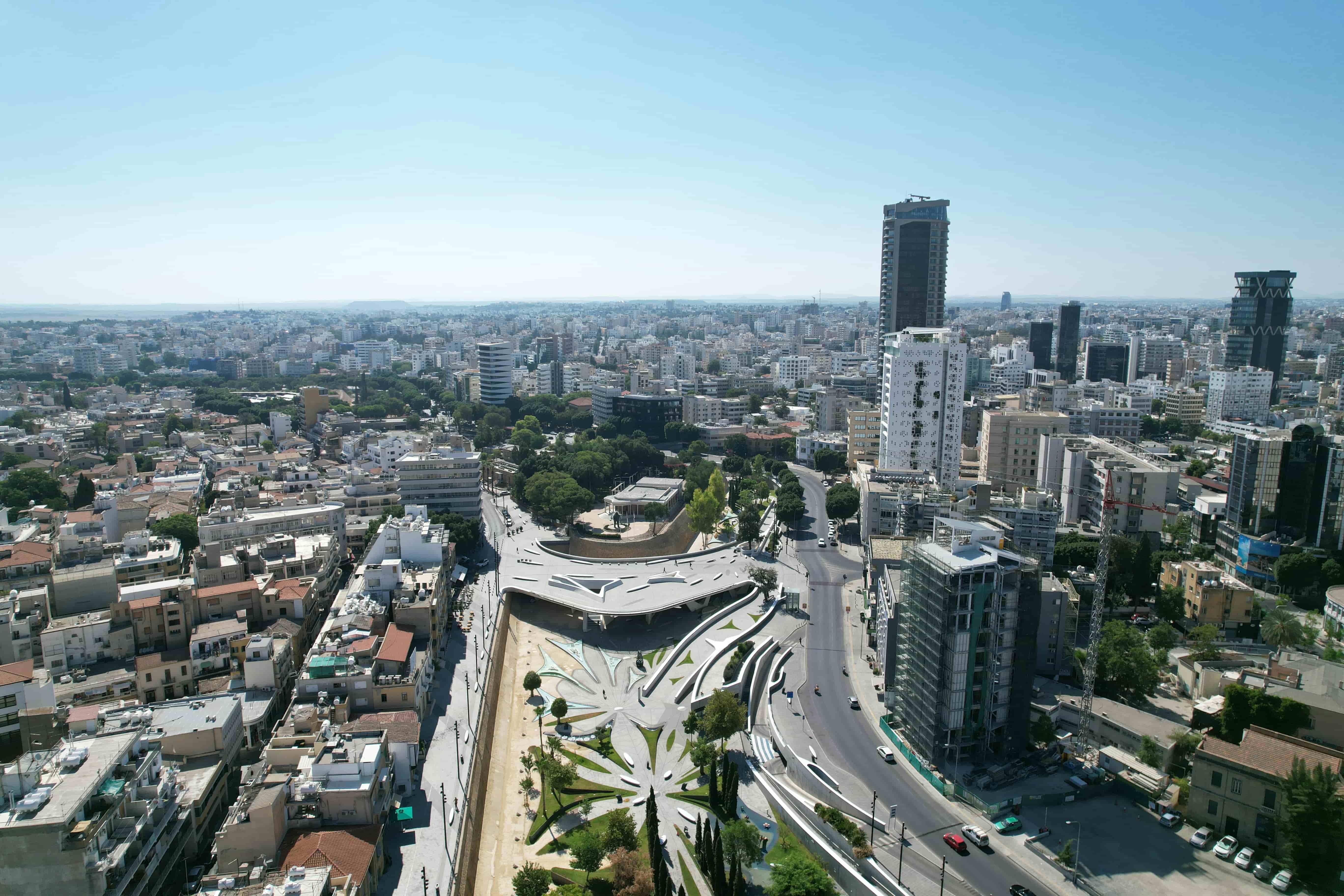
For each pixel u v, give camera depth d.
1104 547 199.88
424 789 184.38
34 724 178.62
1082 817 165.88
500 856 175.88
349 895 137.38
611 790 197.38
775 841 172.12
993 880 148.50
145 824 140.00
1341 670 198.38
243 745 191.50
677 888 159.12
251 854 148.62
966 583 181.12
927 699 190.25
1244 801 154.38
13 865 123.25
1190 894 142.00
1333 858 137.25
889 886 145.50
